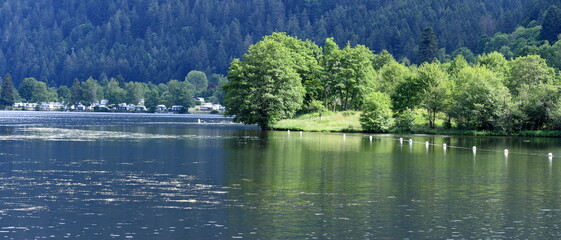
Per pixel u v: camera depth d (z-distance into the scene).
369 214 46.00
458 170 73.06
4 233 39.72
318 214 45.81
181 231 40.53
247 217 44.59
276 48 164.00
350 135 143.12
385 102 158.62
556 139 137.75
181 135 138.62
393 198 52.69
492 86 157.75
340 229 41.31
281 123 172.00
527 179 65.31
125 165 74.00
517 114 150.25
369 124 152.50
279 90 160.62
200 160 80.31
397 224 42.88
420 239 39.03
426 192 55.91
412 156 90.00
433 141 126.06
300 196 53.09
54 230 40.59
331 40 197.88
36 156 84.62
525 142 126.25
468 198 53.00
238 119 164.25
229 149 98.00
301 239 38.72
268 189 56.47
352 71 184.25
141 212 46.00
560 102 148.75
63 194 53.12
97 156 85.06
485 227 42.19
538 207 49.16
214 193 54.16
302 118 180.00
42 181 60.47
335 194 54.25
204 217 44.50
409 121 154.00
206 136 135.12
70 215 44.84
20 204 48.62
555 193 55.88
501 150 104.44
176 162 77.75
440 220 44.22
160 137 130.00
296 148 101.25
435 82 162.38
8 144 106.06
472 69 178.00
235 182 60.53
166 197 52.06
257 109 162.12
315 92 190.88
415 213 46.53
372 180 63.19
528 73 178.88
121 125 198.12
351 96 198.12
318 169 71.62
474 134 152.25
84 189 55.78
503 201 51.66
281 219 44.06
